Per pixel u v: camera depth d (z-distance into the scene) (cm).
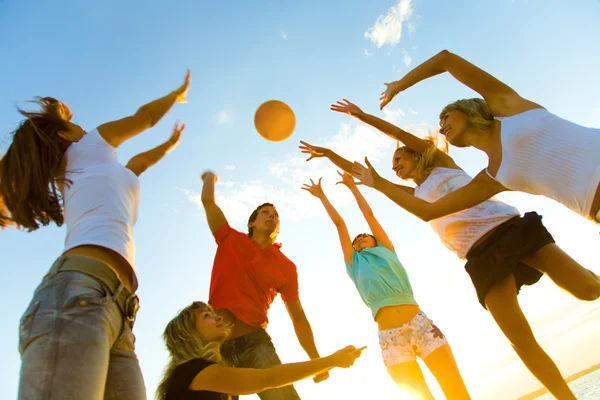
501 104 246
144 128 231
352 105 407
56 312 145
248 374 252
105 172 192
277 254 390
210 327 287
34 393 134
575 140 209
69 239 173
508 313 336
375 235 438
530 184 232
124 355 176
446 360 364
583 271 315
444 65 265
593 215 207
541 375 322
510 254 326
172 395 259
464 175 374
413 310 383
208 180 397
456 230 355
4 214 191
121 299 169
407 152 410
